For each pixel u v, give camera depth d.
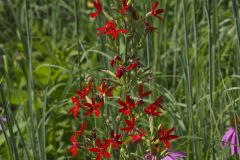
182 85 2.00
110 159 1.27
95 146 1.17
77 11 1.57
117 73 1.16
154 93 1.70
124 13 1.20
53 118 1.81
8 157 1.60
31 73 1.51
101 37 1.65
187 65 1.60
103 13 1.25
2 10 2.69
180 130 1.66
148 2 1.72
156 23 2.02
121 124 1.43
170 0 2.38
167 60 2.07
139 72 1.18
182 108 1.96
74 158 1.73
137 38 1.21
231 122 1.50
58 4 2.47
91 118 1.67
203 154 1.61
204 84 1.71
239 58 1.61
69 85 1.77
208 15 1.52
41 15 2.74
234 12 1.42
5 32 2.67
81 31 2.40
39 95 1.97
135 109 1.15
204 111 1.67
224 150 1.54
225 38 2.21
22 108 1.71
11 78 2.23
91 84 1.18
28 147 1.71
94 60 2.07
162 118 1.79
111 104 1.43
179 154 1.35
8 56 2.32
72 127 1.88
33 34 2.62
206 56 2.04
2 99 1.27
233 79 1.86
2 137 1.59
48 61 2.21
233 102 1.43
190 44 2.02
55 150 1.81
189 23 2.12
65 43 2.40
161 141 1.15
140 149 1.16
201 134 1.62
